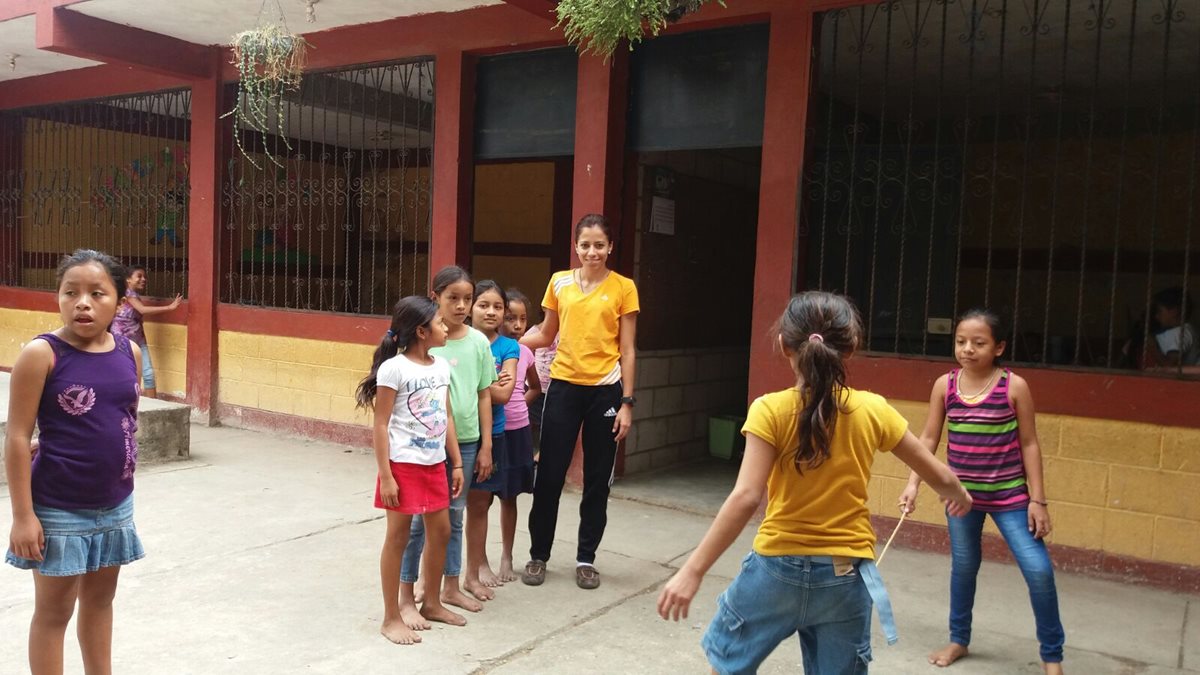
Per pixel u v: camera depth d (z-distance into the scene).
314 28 7.37
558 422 4.43
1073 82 7.55
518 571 4.64
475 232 9.54
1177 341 5.08
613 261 6.26
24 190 10.30
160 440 6.72
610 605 4.21
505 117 6.73
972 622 4.12
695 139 5.96
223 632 3.71
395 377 3.60
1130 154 8.48
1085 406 4.74
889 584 4.62
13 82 9.84
